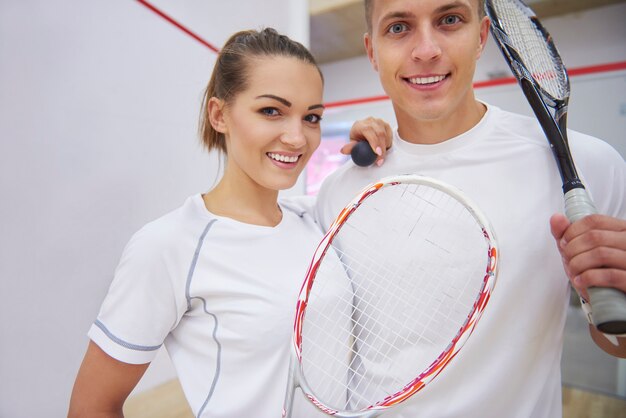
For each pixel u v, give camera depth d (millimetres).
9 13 1275
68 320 1477
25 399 1358
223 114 819
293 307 745
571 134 820
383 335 797
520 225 754
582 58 2953
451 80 750
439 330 763
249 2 2162
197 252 743
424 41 715
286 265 776
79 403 724
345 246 868
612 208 769
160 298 717
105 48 1551
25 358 1358
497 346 741
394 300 799
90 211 1532
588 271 527
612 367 2424
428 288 778
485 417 732
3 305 1295
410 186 847
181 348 792
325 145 3746
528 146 797
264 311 727
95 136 1534
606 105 2795
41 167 1379
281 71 742
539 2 2846
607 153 785
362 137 912
